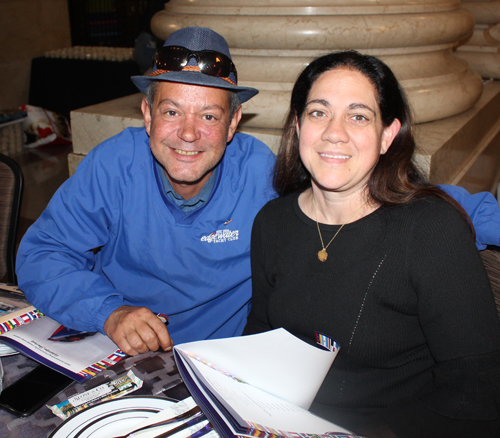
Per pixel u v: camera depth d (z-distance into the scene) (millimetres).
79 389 826
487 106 2770
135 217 1299
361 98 994
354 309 1018
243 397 696
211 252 1327
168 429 705
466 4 3318
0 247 1574
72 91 5836
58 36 6332
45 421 756
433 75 2141
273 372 774
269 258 1194
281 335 800
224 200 1326
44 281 1140
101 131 2355
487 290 932
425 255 963
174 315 1405
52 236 1246
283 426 645
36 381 843
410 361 1032
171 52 1166
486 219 1185
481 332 899
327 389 1051
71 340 985
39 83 5980
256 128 2113
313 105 1026
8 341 928
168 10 2312
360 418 1016
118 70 5457
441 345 929
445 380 901
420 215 1003
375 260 1013
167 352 949
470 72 2480
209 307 1404
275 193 1351
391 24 1897
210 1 2080
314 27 1882
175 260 1322
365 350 1017
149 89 1232
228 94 1211
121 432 725
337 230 1081
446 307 926
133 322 978
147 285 1375
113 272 1381
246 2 1994
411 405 912
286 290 1112
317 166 1041
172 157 1204
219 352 758
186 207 1327
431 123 2201
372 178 1079
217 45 1232
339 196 1086
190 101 1156
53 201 1284
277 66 2014
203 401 672
